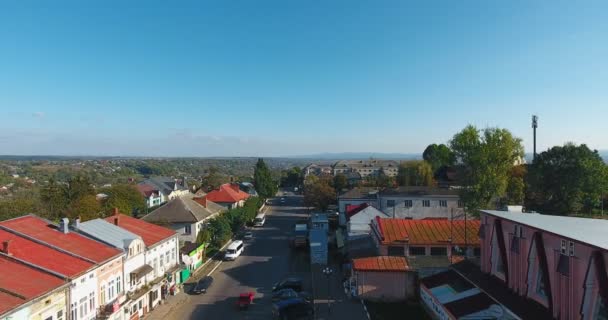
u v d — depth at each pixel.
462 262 35.00
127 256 32.91
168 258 42.25
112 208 69.94
